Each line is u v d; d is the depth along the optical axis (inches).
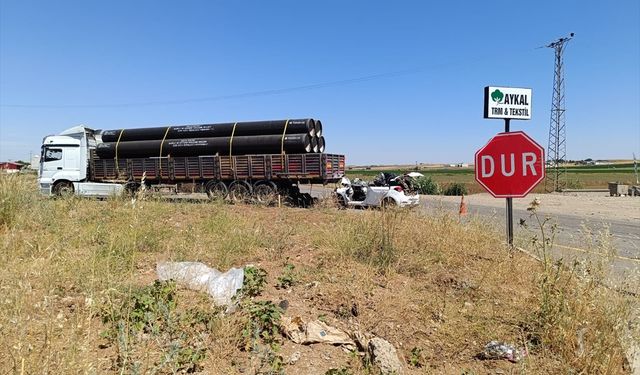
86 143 808.9
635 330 154.7
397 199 681.0
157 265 197.2
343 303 187.9
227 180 732.0
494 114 289.6
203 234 279.9
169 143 771.4
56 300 152.6
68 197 366.0
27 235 233.9
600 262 187.2
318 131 754.2
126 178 781.9
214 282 181.5
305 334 158.4
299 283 207.2
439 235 301.4
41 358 108.1
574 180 2169.0
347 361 148.7
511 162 270.4
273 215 403.5
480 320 185.2
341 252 252.1
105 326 140.9
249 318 156.1
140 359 123.5
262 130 732.0
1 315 120.6
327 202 515.5
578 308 169.5
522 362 145.5
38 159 802.8
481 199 1162.0
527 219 650.2
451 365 155.6
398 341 166.6
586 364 149.9
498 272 241.8
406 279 230.7
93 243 236.2
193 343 138.1
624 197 1246.3
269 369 131.5
